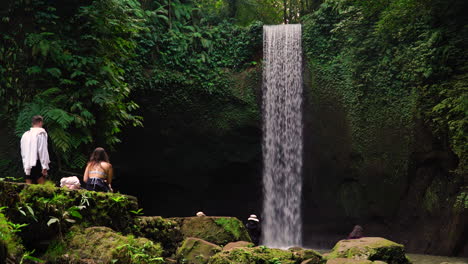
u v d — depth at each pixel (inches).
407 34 554.6
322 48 633.0
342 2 601.0
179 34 650.2
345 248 216.8
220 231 237.8
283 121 651.5
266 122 650.8
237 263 185.2
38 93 394.3
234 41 678.5
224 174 674.2
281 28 663.1
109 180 262.7
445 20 531.8
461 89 483.2
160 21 658.2
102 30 415.8
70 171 399.2
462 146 457.7
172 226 220.2
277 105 653.9
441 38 520.4
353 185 593.6
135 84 596.7
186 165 661.3
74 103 390.0
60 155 387.2
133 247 170.6
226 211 708.7
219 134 649.6
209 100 642.8
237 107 648.4
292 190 647.8
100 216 182.5
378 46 577.9
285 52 657.6
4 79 390.9
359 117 580.7
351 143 585.3
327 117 613.0
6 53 394.9
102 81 414.0
